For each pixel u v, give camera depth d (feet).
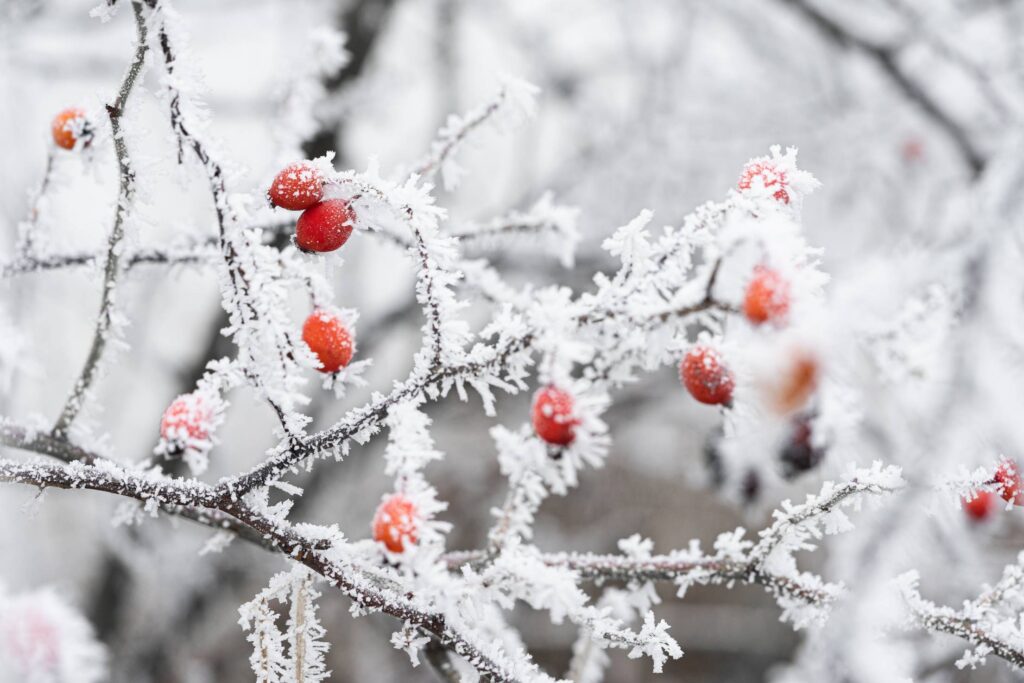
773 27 5.34
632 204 5.62
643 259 1.94
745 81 5.65
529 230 2.40
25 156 3.79
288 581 1.98
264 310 1.92
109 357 2.09
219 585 4.58
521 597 1.99
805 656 2.37
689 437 7.23
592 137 5.75
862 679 1.72
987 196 1.96
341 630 6.65
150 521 4.18
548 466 2.04
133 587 4.57
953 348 1.76
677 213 5.64
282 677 1.99
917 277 1.83
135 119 1.95
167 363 4.47
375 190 1.93
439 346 1.94
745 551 2.27
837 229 5.33
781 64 5.51
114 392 4.99
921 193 5.09
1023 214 1.89
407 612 1.95
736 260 1.90
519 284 4.71
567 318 1.94
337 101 4.26
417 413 2.01
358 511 5.72
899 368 2.06
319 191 1.94
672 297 1.95
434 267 1.93
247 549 4.37
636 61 5.56
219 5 4.76
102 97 1.95
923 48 4.13
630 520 7.98
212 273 2.29
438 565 1.97
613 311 1.96
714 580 2.07
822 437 1.94
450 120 2.24
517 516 2.11
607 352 2.04
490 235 2.41
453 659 2.12
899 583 2.00
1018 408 1.72
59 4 3.96
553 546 7.68
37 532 4.75
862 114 5.11
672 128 5.37
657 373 5.16
